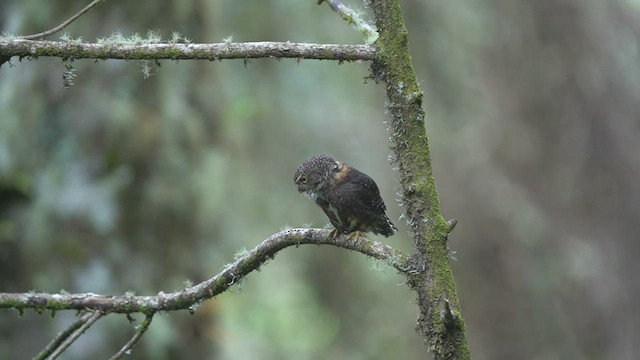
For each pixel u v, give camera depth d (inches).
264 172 624.1
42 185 345.4
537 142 639.8
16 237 338.0
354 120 650.2
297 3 563.8
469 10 601.3
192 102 368.8
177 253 358.6
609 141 632.4
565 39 621.0
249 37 562.6
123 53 131.9
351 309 701.3
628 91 627.5
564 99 629.6
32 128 350.0
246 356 588.4
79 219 346.0
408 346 705.6
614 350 644.1
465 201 655.1
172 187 358.0
